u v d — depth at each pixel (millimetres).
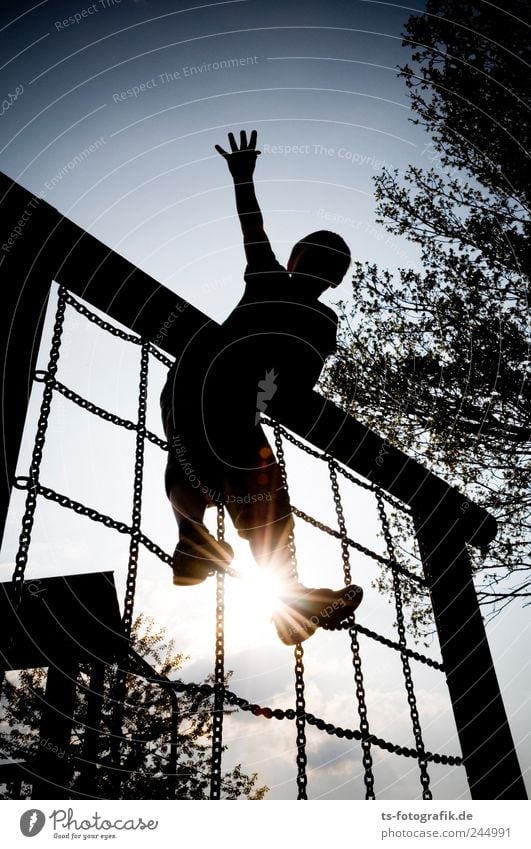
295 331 1730
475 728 2377
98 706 4527
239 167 1814
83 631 3898
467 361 7402
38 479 1446
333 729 1749
